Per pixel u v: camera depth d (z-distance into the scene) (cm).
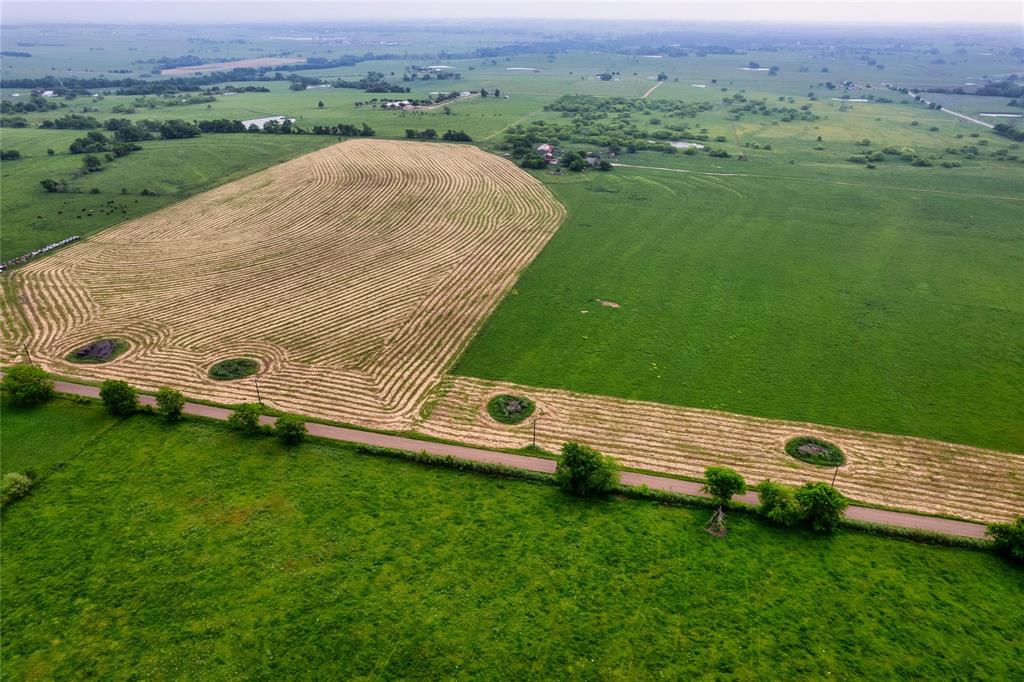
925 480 6175
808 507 5403
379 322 9119
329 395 7400
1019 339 8619
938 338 8656
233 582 4856
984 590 4903
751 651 4403
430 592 4806
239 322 9044
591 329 8919
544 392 7494
